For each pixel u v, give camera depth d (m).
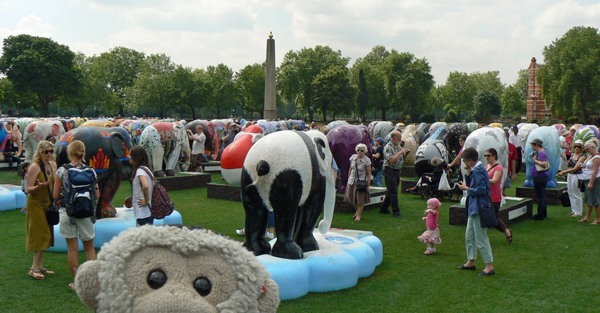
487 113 94.50
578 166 10.32
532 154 10.22
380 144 12.80
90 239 5.87
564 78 62.62
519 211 9.86
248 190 5.81
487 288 5.90
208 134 19.61
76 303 5.22
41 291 5.57
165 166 14.59
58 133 16.64
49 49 60.84
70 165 5.70
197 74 92.19
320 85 76.25
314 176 5.76
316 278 5.69
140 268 1.96
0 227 8.80
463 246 7.92
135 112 97.19
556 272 6.55
